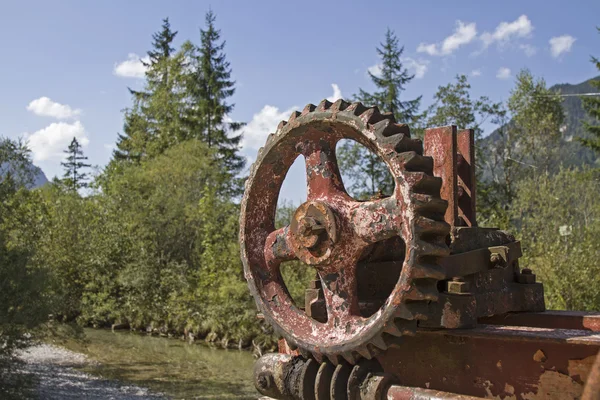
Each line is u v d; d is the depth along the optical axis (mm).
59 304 14211
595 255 14766
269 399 3635
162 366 17719
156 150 45500
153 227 29312
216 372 16953
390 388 2770
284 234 3426
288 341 3201
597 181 28531
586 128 36000
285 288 3535
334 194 3195
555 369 2598
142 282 25234
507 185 37875
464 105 35125
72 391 14500
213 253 24625
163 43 52625
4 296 12266
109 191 33469
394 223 2824
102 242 27891
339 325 3035
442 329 2887
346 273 3072
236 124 46906
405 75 34875
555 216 21422
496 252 3293
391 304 2672
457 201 3340
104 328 25875
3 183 15969
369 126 2873
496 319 3656
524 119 38688
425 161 2766
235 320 21062
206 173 35906
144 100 48094
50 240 27672
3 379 13359
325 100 3189
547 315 3555
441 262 2938
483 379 2812
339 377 2932
